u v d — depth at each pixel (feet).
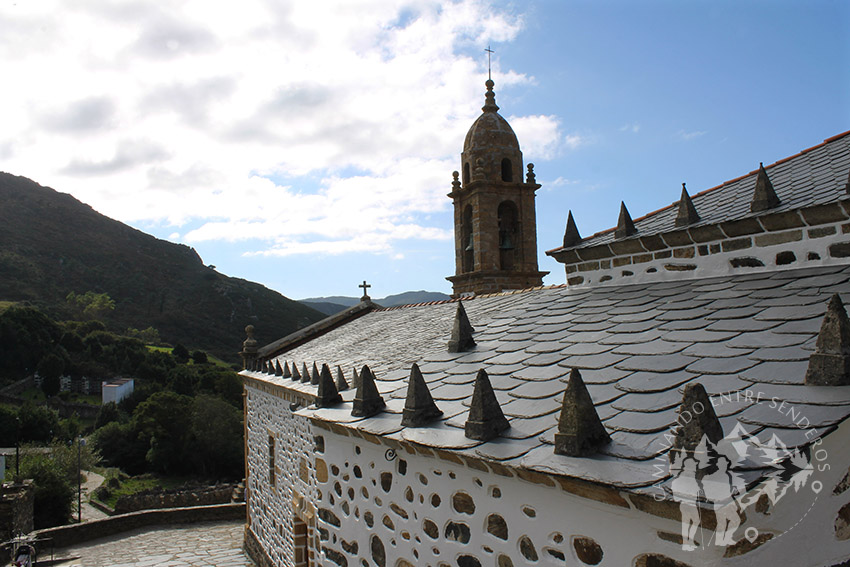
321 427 24.66
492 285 53.67
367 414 20.36
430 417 17.60
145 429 161.89
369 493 21.07
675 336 16.67
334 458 23.84
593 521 12.05
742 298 17.74
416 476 18.17
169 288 388.37
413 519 18.26
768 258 19.40
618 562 11.48
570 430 12.15
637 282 24.80
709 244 21.48
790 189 20.43
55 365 201.16
